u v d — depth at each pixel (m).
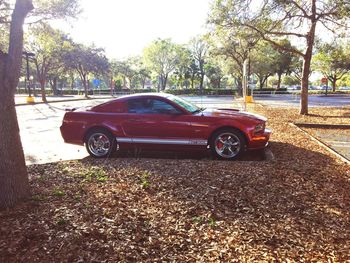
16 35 4.30
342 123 13.31
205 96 54.78
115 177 5.75
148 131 7.60
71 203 4.49
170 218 4.11
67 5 20.88
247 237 3.68
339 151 8.51
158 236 3.68
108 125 7.73
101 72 52.66
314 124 12.88
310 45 16.70
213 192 4.96
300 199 4.74
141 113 7.71
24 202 4.42
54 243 3.49
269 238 3.67
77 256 3.29
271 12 16.06
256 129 7.32
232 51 40.28
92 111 7.97
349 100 34.34
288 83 89.44
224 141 7.38
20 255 3.31
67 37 40.84
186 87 72.50
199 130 7.41
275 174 5.84
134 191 5.02
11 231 3.70
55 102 35.75
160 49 61.53
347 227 3.96
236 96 47.00
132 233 3.72
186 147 7.54
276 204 4.56
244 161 7.01
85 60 47.94
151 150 7.85
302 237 3.71
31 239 3.56
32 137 11.60
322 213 4.32
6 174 4.28
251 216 4.19
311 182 5.47
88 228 3.78
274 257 3.31
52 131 13.08
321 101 32.59
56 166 6.70
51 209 4.27
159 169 6.24
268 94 53.19
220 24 16.50
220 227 3.90
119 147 7.82
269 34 17.12
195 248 3.46
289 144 8.77
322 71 53.16
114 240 3.57
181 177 5.69
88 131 7.88
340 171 6.20
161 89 64.50
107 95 60.50
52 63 39.78
